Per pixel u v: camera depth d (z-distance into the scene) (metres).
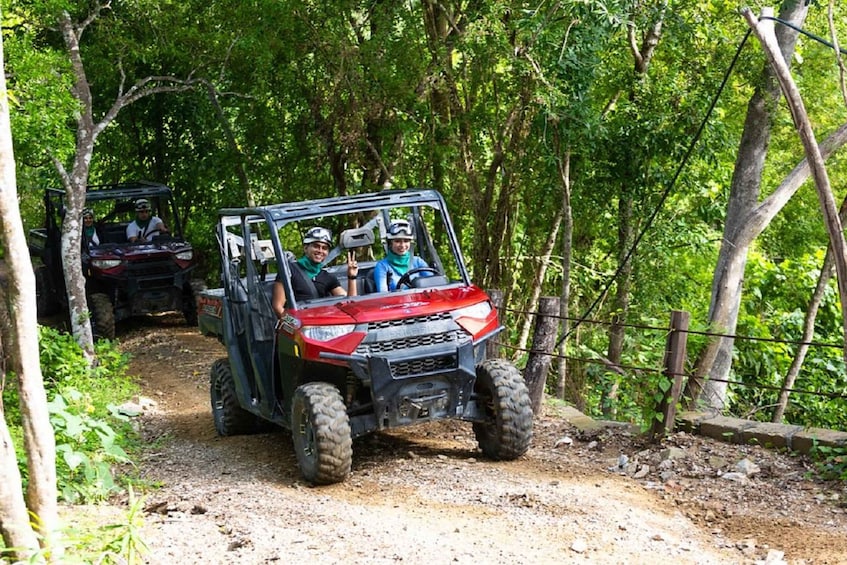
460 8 15.15
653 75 15.57
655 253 16.61
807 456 8.07
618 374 10.60
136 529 5.30
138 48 16.36
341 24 15.66
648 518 6.95
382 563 5.98
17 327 5.09
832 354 16.19
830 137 11.90
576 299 18.70
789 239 20.52
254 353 8.95
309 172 18.28
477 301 8.45
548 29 13.39
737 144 16.61
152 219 17.77
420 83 15.34
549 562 6.04
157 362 15.15
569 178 15.59
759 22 7.13
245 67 16.92
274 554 6.14
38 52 12.79
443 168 16.62
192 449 9.69
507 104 15.68
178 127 20.70
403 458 8.65
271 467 8.73
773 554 6.14
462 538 6.49
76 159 14.21
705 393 10.90
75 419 7.26
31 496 5.25
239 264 9.54
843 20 16.19
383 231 9.46
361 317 8.05
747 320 16.16
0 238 5.00
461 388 8.19
